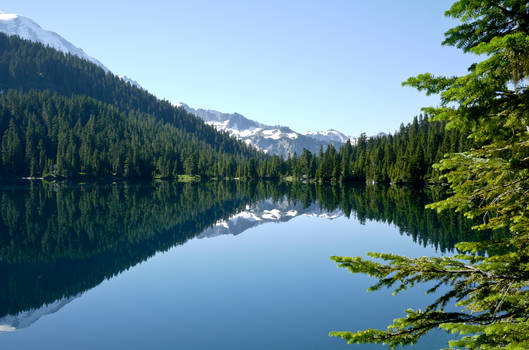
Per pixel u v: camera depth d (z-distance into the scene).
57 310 15.45
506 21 3.05
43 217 41.34
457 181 4.11
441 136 92.75
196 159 152.00
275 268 20.55
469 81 2.74
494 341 3.07
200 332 12.64
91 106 178.75
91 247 27.94
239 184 123.19
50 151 126.50
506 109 3.01
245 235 32.44
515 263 3.55
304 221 40.22
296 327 12.61
